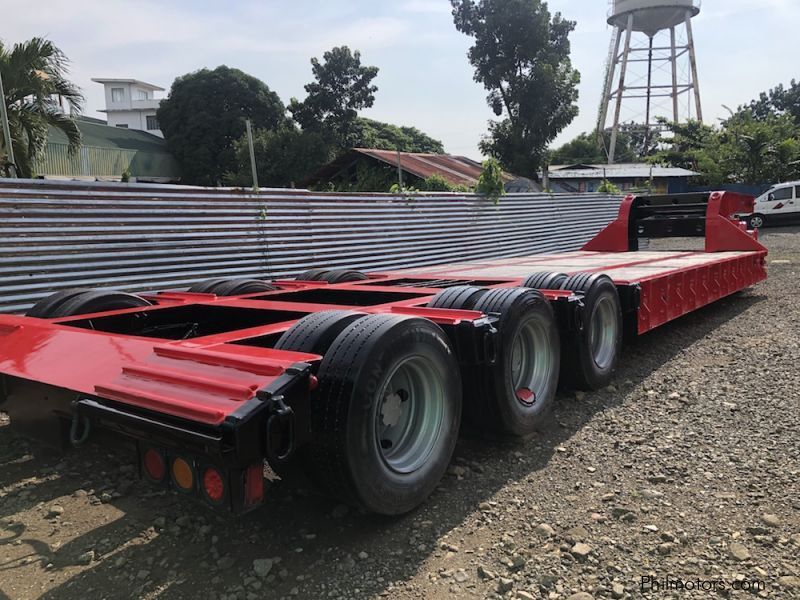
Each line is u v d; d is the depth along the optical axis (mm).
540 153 40094
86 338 3291
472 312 3576
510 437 4059
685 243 19750
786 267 13602
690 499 3174
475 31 39281
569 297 4543
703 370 5609
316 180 29250
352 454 2600
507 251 15109
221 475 2248
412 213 12109
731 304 9359
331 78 45375
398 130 56656
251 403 2260
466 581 2541
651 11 43125
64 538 2936
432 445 3139
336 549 2799
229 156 41844
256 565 2639
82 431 2689
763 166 33906
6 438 4234
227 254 8680
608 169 38562
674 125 42062
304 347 2850
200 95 42781
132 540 2910
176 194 7996
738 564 2592
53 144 32281
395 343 2803
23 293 6527
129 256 7520
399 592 2475
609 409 4629
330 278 6668
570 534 2873
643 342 6898
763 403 4609
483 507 3146
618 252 11203
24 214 6508
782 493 3191
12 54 11750
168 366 2725
